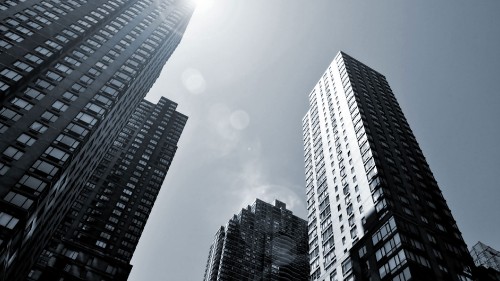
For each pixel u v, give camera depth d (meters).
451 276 49.91
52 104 54.84
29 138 48.50
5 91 50.81
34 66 57.38
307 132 103.31
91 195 98.56
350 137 78.88
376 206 59.53
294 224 185.25
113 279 72.62
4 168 43.53
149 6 96.69
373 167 65.75
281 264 161.00
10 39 59.28
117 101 65.69
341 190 71.62
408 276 46.66
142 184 109.81
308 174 90.38
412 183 66.94
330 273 62.12
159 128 134.00
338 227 66.38
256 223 174.88
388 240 52.97
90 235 89.56
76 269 71.31
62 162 48.53
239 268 152.25
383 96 96.44
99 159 75.19
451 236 58.91
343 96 93.38
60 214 63.09
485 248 73.56
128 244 92.69
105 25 78.94
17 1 66.94
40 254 68.88
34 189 43.50
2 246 37.75
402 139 80.06
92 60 67.69
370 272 52.91
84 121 55.69
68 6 74.56
